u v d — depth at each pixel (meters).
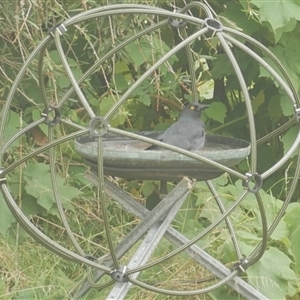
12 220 6.43
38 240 5.16
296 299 6.30
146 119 8.10
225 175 7.32
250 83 7.95
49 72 6.74
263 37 7.50
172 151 4.80
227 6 7.28
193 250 5.70
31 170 6.82
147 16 6.74
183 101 7.80
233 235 5.98
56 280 6.18
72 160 7.41
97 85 7.61
